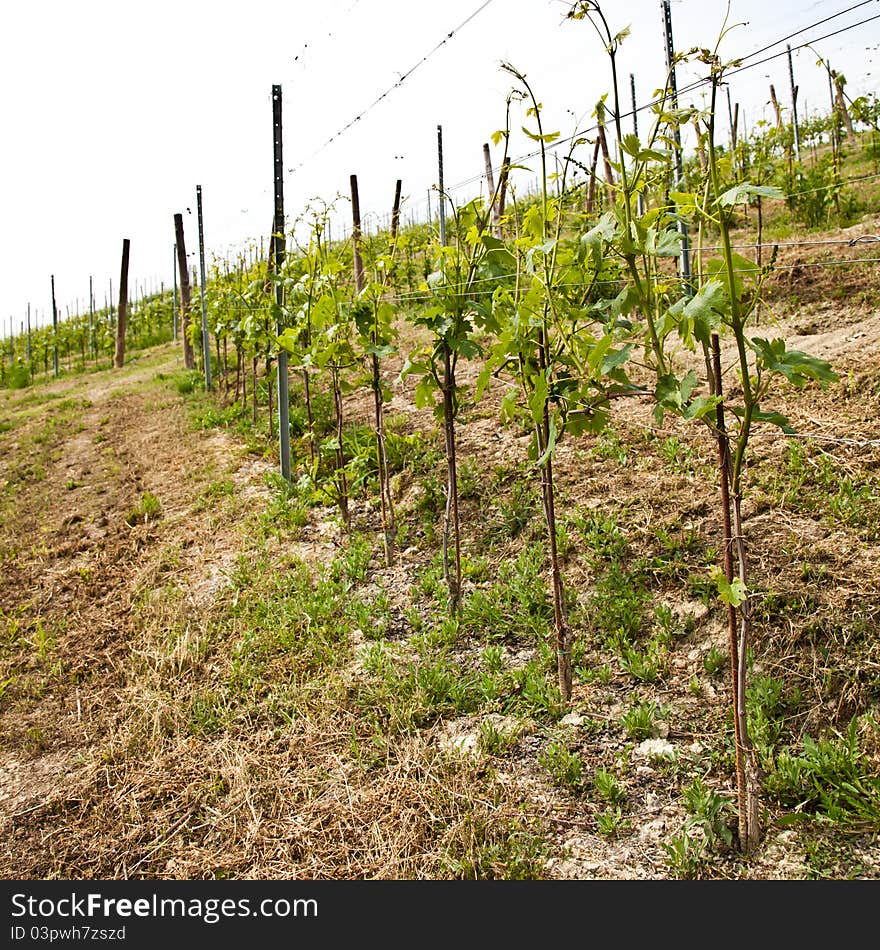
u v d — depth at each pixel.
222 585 5.23
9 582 6.05
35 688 4.46
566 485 4.87
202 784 3.43
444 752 3.29
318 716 3.70
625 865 2.63
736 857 2.57
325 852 2.94
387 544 5.01
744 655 2.50
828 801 2.60
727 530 2.50
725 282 2.22
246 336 8.83
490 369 3.34
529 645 3.89
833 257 6.85
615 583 3.92
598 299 3.32
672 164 2.93
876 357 4.96
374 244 7.91
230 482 7.20
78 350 28.20
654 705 3.26
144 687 4.20
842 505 3.69
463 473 5.52
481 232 3.88
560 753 3.11
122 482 8.14
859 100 5.36
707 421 2.47
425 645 4.02
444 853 2.79
